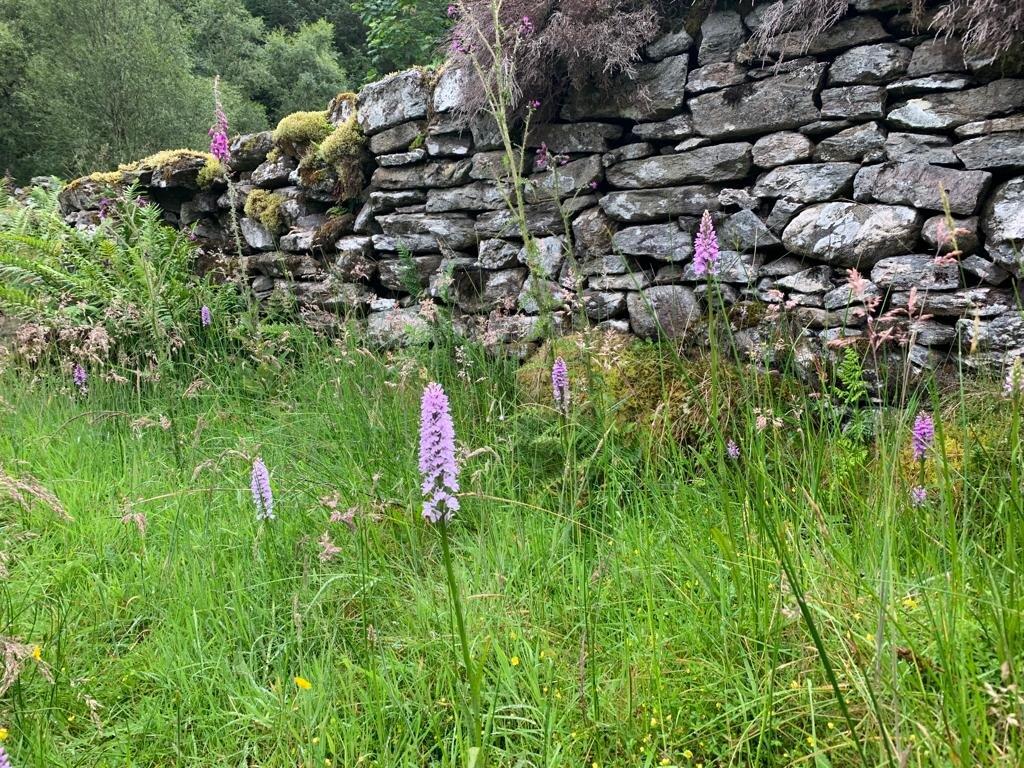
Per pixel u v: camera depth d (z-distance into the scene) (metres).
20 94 17.58
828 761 1.90
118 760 2.21
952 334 3.26
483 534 3.11
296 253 6.02
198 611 2.79
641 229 4.15
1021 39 2.95
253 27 25.02
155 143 17.48
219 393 4.91
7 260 5.77
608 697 2.18
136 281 5.70
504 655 2.34
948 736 1.65
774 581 2.35
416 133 5.04
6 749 2.15
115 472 4.21
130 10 17.50
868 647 2.00
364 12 12.92
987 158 3.13
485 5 4.27
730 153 3.81
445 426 1.48
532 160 4.54
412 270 5.02
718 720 2.11
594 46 3.94
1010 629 1.74
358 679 2.46
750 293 3.86
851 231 3.47
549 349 3.99
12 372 5.70
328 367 4.90
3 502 3.63
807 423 2.88
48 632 2.75
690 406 3.57
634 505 3.05
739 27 3.73
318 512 3.42
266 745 2.28
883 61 3.34
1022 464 2.06
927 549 2.28
